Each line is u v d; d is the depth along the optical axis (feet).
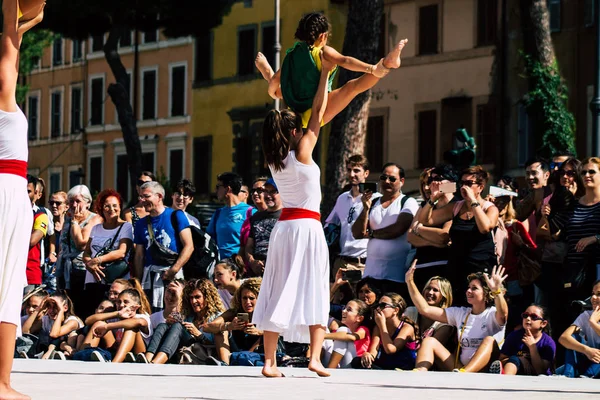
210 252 53.42
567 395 27.37
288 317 31.65
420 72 172.55
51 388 26.53
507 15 162.81
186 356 47.19
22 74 222.48
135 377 31.24
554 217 47.65
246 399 24.00
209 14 161.27
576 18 152.97
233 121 199.82
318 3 182.80
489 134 164.45
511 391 28.66
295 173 31.76
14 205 24.14
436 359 44.47
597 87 75.56
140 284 51.78
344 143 98.53
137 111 217.56
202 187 204.85
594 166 46.21
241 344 49.03
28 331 52.70
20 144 24.36
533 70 142.20
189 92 207.92
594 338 43.47
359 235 49.90
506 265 48.29
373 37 101.71
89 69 229.86
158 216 52.90
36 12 24.95
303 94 32.04
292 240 31.81
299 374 33.73
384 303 46.14
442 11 170.40
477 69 166.30
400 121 174.60
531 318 43.52
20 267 24.25
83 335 50.88
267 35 194.29
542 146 142.51
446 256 47.32
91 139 229.04
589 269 45.73
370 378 33.27
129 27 159.22
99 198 54.19
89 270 53.01
